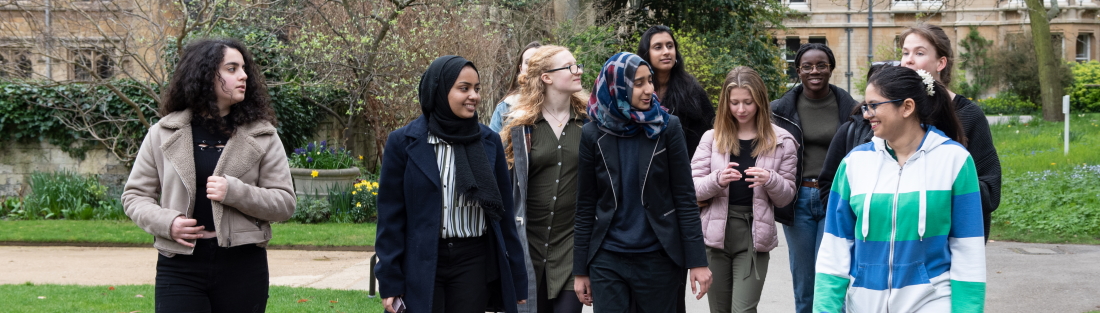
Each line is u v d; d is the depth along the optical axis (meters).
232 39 3.33
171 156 3.14
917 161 2.62
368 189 11.82
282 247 9.27
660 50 4.46
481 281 3.24
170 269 3.15
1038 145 16.34
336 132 15.79
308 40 13.06
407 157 3.15
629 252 3.36
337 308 5.61
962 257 2.57
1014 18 32.06
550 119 3.86
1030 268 6.71
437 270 3.17
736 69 4.23
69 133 13.42
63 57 12.91
